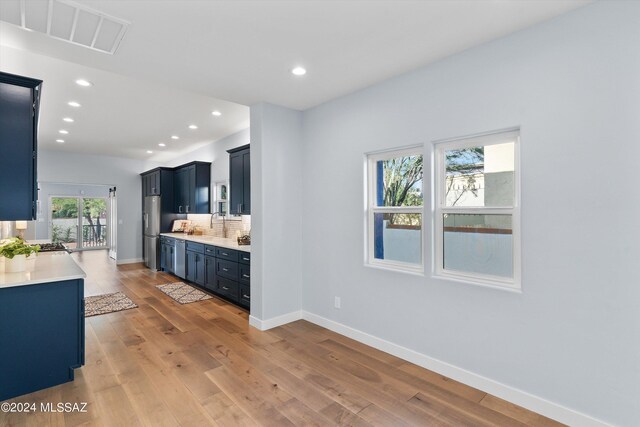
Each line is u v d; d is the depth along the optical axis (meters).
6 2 1.83
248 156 4.63
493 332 2.36
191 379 2.59
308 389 2.45
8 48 2.74
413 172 3.01
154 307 4.56
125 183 8.24
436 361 2.69
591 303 1.94
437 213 2.76
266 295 3.68
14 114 2.58
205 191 6.66
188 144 6.66
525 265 2.20
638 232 1.79
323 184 3.69
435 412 2.17
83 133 5.68
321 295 3.73
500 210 2.42
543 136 2.12
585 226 1.96
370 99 3.18
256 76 2.95
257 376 2.63
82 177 7.61
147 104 4.18
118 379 2.59
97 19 2.03
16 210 2.58
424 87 2.75
